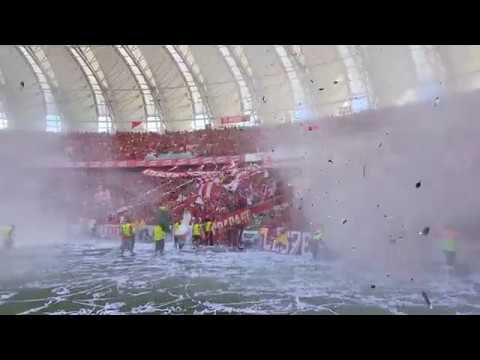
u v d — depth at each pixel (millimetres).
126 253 16438
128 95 34219
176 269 12375
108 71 32250
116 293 9164
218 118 33250
